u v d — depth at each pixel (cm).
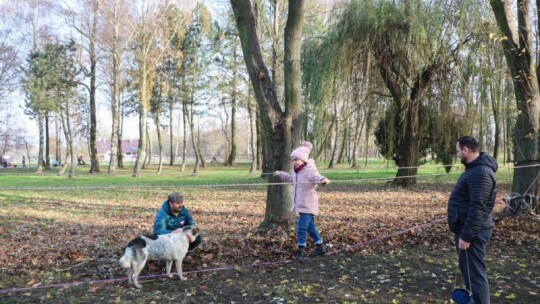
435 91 1566
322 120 1670
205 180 2323
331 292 493
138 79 3194
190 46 3134
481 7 1313
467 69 1459
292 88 757
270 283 530
